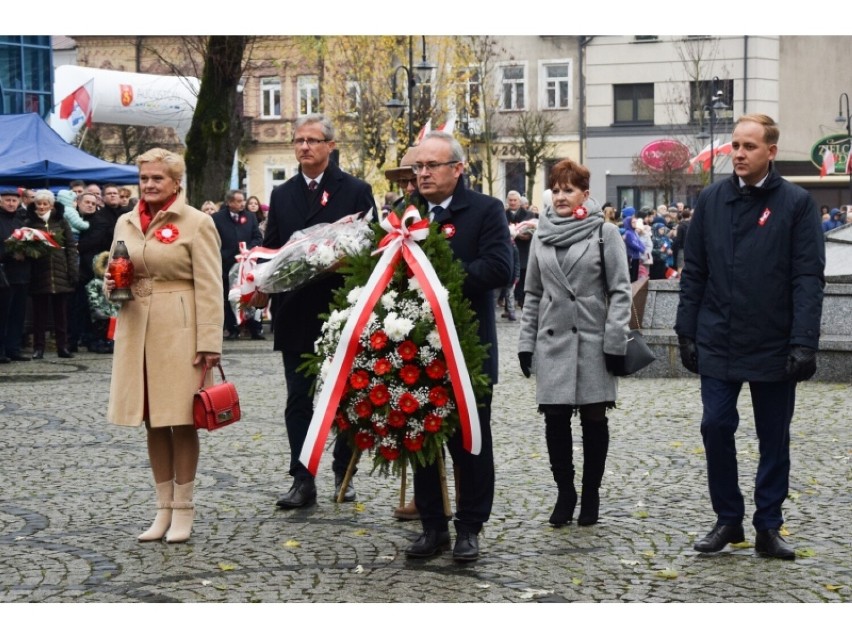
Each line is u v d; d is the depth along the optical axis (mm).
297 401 8062
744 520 7621
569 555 6770
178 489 7137
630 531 7320
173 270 7176
